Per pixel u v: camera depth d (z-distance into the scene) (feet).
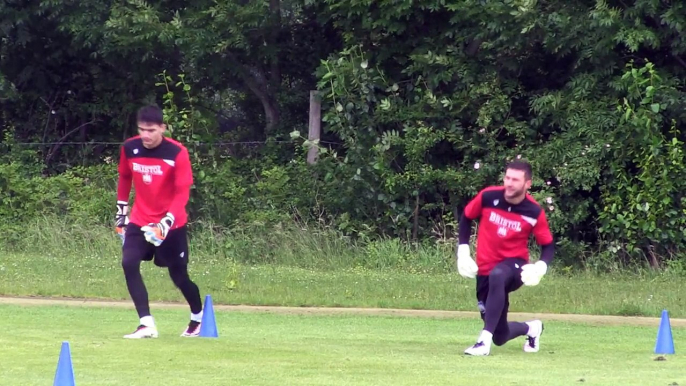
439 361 93.86
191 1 250.57
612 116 215.51
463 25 230.68
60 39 264.11
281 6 252.01
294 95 267.59
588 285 184.96
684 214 210.79
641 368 91.81
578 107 219.82
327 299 163.32
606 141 214.07
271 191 234.58
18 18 247.29
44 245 223.30
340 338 116.26
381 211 232.53
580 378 83.87
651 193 211.41
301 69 270.26
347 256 217.97
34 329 116.37
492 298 98.84
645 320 146.41
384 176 229.86
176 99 270.46
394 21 228.84
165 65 265.95
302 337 116.16
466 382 79.82
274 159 252.83
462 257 99.76
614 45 211.61
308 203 233.76
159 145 105.09
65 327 119.85
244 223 228.84
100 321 128.67
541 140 230.89
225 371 83.71
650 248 215.31
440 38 232.73
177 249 106.32
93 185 246.47
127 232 107.14
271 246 222.28
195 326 111.96
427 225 232.94
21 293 162.50
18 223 234.58
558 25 215.31
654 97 212.23
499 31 219.41
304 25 264.93
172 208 103.71
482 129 226.99
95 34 243.60
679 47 211.82
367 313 150.41
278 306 158.30
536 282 97.81
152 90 271.69
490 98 228.63
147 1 250.16
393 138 228.43
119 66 264.72
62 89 280.31
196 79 265.95
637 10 209.97
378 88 236.22
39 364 85.87
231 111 284.00
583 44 217.56
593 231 226.58
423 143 226.99
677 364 95.30
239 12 241.14
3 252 219.82
